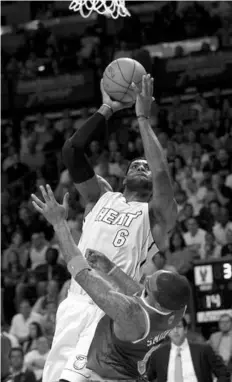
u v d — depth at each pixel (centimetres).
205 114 1856
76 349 551
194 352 907
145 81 546
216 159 1695
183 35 2064
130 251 561
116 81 592
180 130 1836
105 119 601
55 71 2083
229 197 1608
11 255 1619
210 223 1519
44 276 1507
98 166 1762
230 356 1037
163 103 1992
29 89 2078
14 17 2383
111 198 587
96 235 568
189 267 1198
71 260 479
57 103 2058
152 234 566
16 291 1488
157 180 546
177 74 1941
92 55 2056
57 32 2295
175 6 2128
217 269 1080
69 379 539
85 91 2025
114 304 464
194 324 1077
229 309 1075
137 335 470
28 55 2189
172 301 470
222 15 2100
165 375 904
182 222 1511
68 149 600
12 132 2066
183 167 1694
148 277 487
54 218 489
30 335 1291
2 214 1827
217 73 1911
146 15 2259
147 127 550
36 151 2012
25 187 1888
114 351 486
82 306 568
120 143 1867
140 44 2080
